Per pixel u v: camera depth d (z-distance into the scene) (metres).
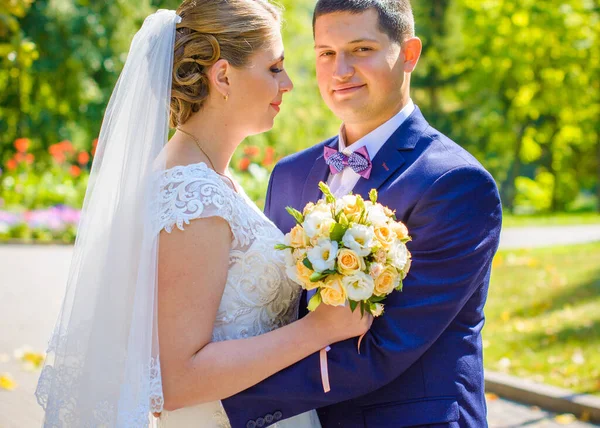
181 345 2.12
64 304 2.27
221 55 2.29
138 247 2.16
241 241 2.27
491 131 29.09
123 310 2.15
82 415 2.14
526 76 25.31
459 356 2.40
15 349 6.23
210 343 2.17
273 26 2.37
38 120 17.53
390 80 2.53
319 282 2.08
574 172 33.38
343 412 2.43
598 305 7.16
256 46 2.32
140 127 2.24
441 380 2.35
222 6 2.30
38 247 12.25
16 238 12.98
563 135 30.17
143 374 2.08
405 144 2.52
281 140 14.93
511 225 17.41
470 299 2.45
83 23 16.34
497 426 4.82
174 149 2.33
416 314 2.27
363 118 2.56
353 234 2.07
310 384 2.22
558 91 25.77
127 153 2.23
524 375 5.48
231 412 2.22
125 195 2.20
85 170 17.19
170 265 2.11
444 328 2.29
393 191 2.43
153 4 16.80
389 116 2.58
